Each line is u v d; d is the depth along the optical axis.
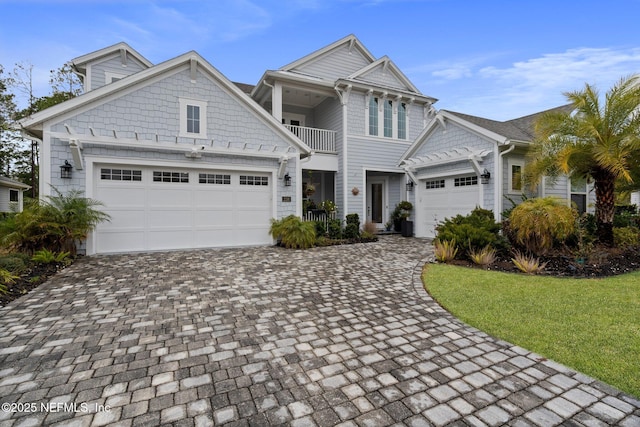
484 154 9.51
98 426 1.92
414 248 9.16
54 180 7.29
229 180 9.27
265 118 9.52
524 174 8.53
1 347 2.92
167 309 3.97
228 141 9.10
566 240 7.29
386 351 2.90
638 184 8.63
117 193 8.02
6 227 6.35
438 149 11.55
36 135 7.44
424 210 12.41
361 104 13.18
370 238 11.18
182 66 8.55
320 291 4.81
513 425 1.95
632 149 7.02
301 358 2.77
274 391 2.29
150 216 8.37
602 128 7.16
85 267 6.30
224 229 9.22
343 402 2.17
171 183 8.59
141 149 8.11
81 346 2.96
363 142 13.15
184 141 8.59
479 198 10.02
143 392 2.27
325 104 14.23
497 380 2.42
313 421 1.98
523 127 11.50
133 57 11.99
